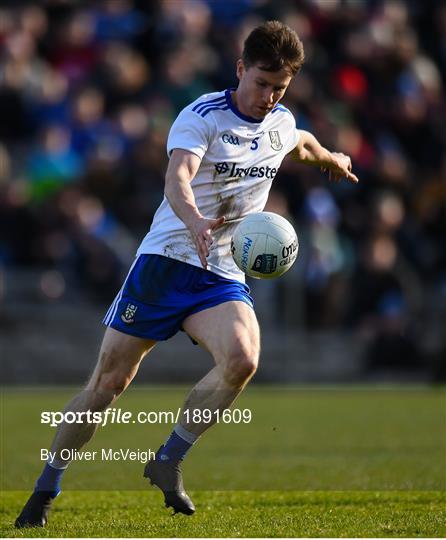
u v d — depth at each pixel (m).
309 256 48.81
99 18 61.94
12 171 54.84
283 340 48.88
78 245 49.03
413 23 67.75
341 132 56.31
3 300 48.06
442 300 51.31
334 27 63.47
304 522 17.20
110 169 51.28
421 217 56.38
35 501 17.39
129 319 17.58
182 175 16.77
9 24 59.44
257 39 17.02
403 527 16.56
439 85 65.50
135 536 16.11
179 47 57.84
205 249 15.93
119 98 57.00
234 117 17.48
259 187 18.19
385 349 49.66
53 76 58.97
